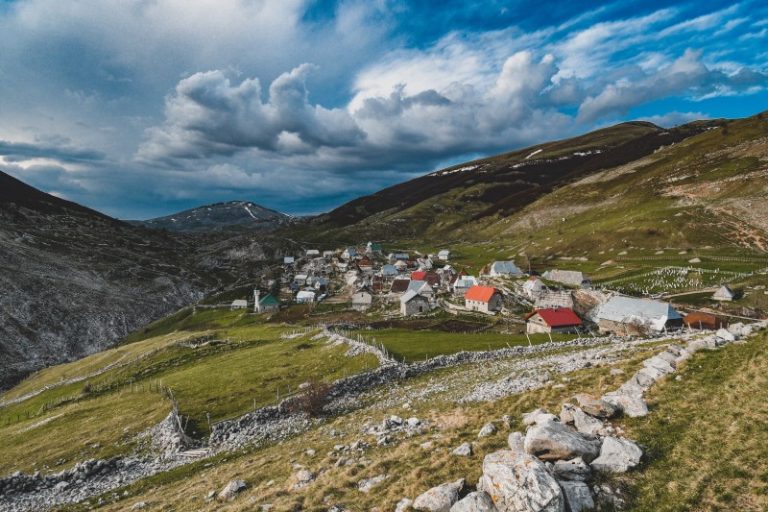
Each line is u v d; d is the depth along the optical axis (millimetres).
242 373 65312
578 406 22719
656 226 168750
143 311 199625
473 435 23500
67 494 36938
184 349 97250
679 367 26219
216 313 171875
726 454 16734
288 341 88812
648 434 19391
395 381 52000
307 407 45406
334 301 169250
